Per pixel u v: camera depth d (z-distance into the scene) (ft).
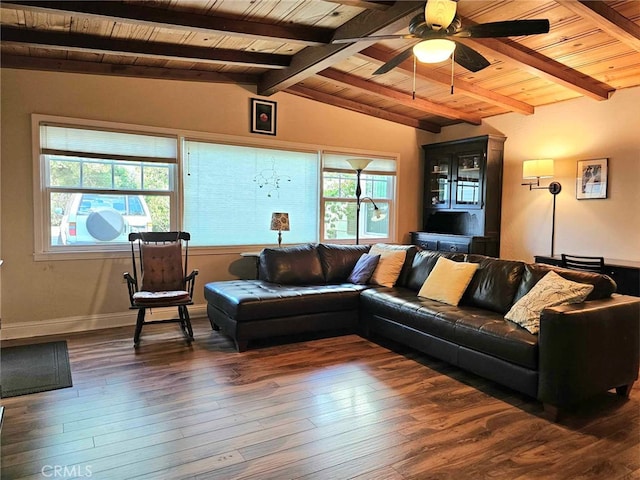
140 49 12.32
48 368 10.39
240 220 16.48
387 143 19.75
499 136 17.75
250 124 16.31
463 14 10.55
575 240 15.62
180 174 15.11
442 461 6.75
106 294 14.10
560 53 12.35
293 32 11.68
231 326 11.85
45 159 13.14
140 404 8.56
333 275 15.08
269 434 7.49
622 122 14.30
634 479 6.34
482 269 11.74
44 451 6.90
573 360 7.93
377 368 10.71
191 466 6.54
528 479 6.32
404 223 20.58
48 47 11.50
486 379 10.10
